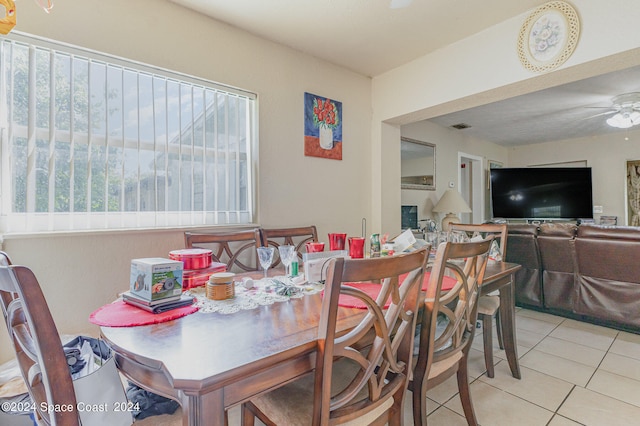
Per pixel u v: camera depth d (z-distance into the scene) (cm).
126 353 80
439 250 117
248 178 254
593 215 571
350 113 323
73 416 74
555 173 574
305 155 287
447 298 128
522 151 671
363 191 336
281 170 270
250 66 251
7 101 162
